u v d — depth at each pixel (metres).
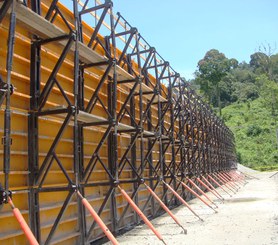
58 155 7.91
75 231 8.30
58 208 7.76
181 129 16.25
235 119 65.88
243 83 89.38
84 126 8.75
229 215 12.75
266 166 50.00
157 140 13.23
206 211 14.06
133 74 11.45
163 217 12.99
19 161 6.78
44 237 7.25
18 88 6.89
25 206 6.77
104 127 9.89
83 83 8.91
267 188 24.20
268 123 61.38
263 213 12.84
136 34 10.73
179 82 15.95
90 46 8.54
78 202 8.34
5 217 6.30
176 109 16.11
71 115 6.76
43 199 7.36
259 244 8.18
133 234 9.95
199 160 19.22
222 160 30.78
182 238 9.18
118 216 10.54
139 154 12.59
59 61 6.85
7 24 6.55
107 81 10.38
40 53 7.32
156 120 14.85
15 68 6.82
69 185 6.77
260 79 79.94
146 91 12.00
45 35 7.03
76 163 6.83
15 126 6.76
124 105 10.05
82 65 8.75
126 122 11.70
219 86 77.94
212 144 25.09
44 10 7.78
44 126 7.55
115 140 8.62
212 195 20.28
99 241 9.32
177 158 17.91
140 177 10.32
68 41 6.81
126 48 10.34
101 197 9.56
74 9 7.11
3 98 5.05
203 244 8.42
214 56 76.12
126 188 11.35
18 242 6.54
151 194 10.99
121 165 11.00
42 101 7.04
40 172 6.78
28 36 7.15
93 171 9.35
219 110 70.88
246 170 46.22
